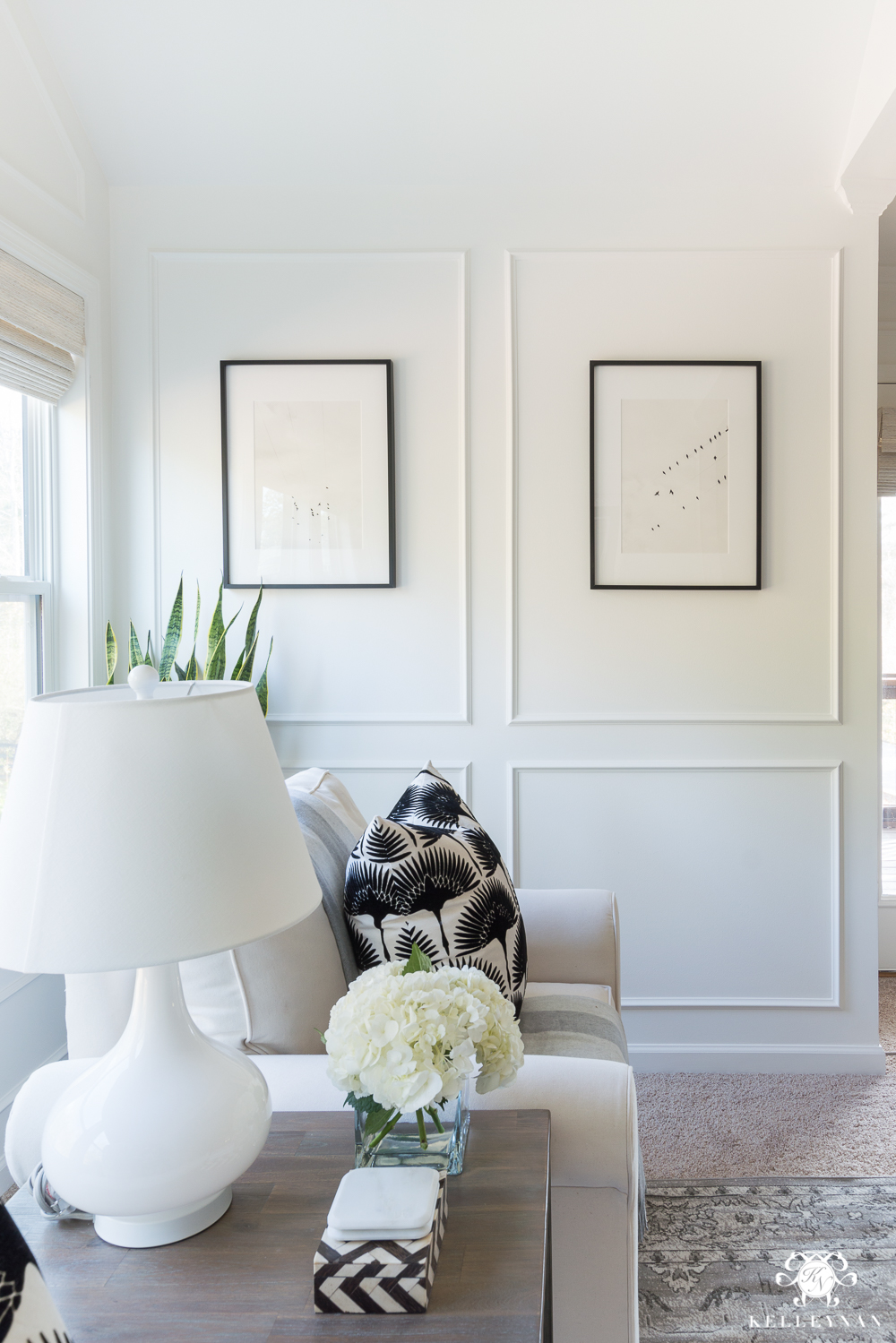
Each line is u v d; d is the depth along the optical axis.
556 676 2.58
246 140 2.45
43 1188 0.87
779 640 2.57
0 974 2.09
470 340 2.54
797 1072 2.57
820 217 2.51
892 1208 1.90
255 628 2.51
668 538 2.55
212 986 1.22
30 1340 0.42
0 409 2.27
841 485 2.55
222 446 2.55
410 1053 0.85
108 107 2.38
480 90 2.34
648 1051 2.58
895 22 2.14
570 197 2.52
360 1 2.17
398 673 2.59
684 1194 1.95
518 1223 0.86
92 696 0.91
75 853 0.72
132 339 2.57
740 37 2.23
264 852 0.80
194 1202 0.84
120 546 2.59
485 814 2.60
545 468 2.56
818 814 2.59
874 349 2.53
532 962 1.88
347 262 2.54
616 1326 1.09
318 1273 0.75
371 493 2.55
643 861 2.59
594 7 2.18
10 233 2.05
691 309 2.54
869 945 2.58
